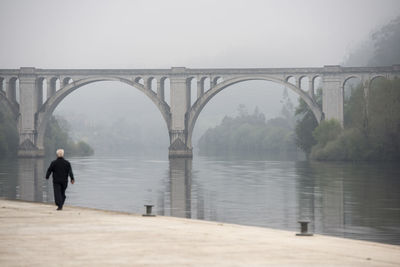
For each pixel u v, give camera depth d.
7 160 165.75
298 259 20.16
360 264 19.44
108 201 69.38
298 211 60.34
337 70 158.88
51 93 180.38
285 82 165.50
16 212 34.56
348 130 140.25
